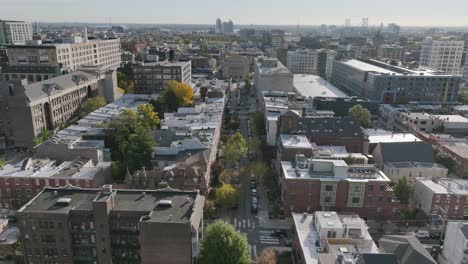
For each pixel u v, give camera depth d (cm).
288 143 13812
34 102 17162
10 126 17150
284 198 12006
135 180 11906
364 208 11644
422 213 12056
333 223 9188
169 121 17050
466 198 11644
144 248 8281
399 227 11450
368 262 7619
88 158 13638
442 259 9719
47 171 12488
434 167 14075
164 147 14088
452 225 9406
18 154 16888
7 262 9781
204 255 8688
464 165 14388
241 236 8994
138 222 8419
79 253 8825
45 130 17112
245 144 15675
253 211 12162
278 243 10581
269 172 14075
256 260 9406
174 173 11850
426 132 18875
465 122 18988
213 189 12575
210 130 15762
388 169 14125
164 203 8800
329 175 11788
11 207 12262
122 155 15288
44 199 9131
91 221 8569
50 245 8738
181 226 8075
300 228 9650
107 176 13175
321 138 15175
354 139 15175
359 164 12762
